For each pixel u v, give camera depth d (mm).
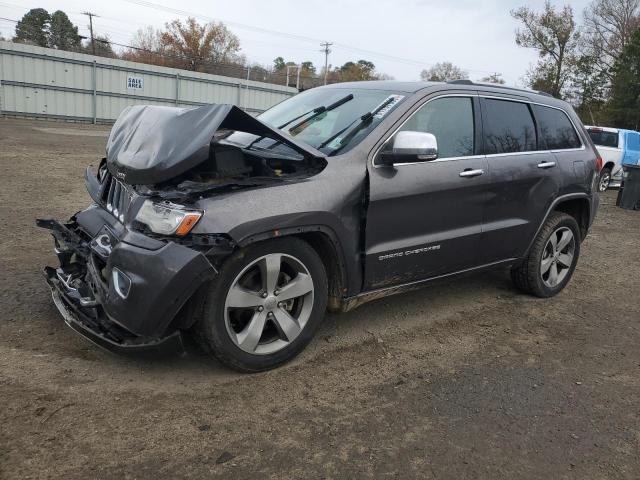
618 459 2877
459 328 4500
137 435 2760
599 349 4273
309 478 2566
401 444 2879
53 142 18219
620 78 39281
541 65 50156
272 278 3316
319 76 77625
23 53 30109
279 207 3217
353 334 4207
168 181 3250
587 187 5352
